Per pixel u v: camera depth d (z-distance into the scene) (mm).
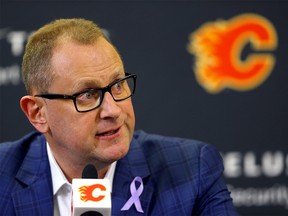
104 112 3340
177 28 6168
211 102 6168
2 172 3889
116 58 3434
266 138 6184
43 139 4059
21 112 6234
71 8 6176
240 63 6156
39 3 6176
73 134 3400
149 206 3773
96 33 3426
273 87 6156
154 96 6168
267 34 6137
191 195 3801
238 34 6141
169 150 4035
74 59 3352
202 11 6156
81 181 2896
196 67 6164
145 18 6168
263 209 6203
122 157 3521
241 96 6172
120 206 3713
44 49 3443
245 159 6191
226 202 3818
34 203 3738
